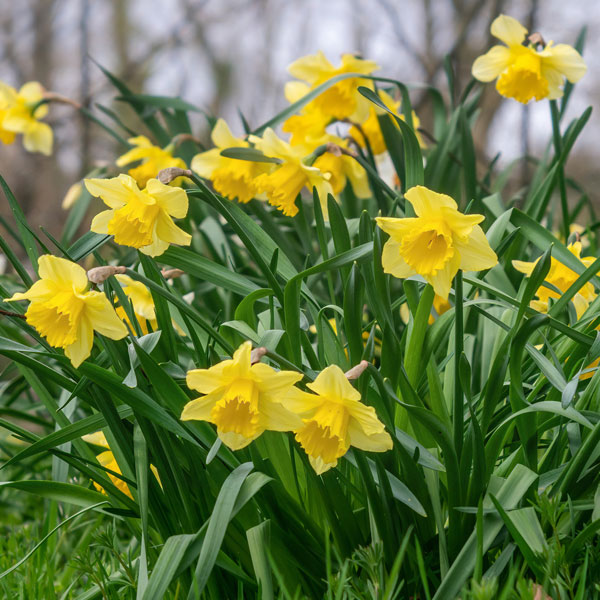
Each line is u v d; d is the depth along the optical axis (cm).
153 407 243
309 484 248
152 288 241
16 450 343
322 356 252
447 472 243
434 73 774
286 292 247
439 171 336
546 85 292
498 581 243
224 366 235
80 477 280
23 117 401
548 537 245
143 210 242
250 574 248
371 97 259
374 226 252
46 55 1109
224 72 1094
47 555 264
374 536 246
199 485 248
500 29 297
